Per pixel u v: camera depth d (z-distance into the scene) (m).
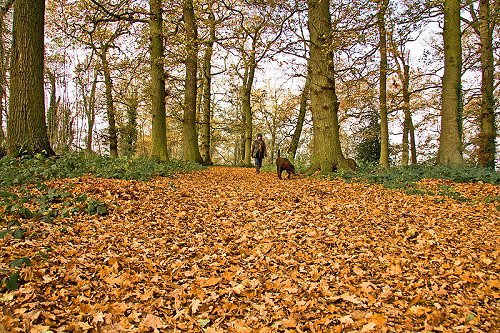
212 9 17.64
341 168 12.86
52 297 3.41
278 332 3.13
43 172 7.67
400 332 3.04
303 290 3.97
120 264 4.43
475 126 24.89
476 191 9.08
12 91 9.51
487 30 15.55
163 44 16.23
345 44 12.49
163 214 6.84
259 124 44.09
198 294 3.82
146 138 43.88
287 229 6.24
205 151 23.55
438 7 13.83
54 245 4.68
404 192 9.15
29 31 9.46
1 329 2.69
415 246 5.33
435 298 3.69
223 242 5.60
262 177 13.82
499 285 3.92
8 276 3.54
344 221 6.61
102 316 3.18
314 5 12.83
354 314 3.35
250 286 4.07
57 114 19.08
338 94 25.12
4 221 5.16
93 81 22.42
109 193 7.31
